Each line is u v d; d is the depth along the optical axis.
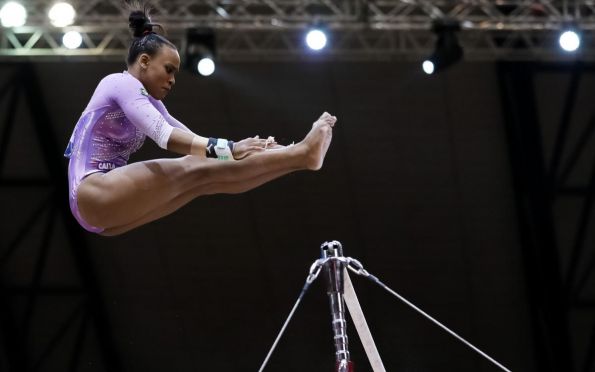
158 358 14.09
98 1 10.31
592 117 12.59
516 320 13.86
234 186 3.80
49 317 13.77
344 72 12.07
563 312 13.53
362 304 13.67
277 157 3.68
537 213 13.02
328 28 10.34
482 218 13.20
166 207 3.87
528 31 10.91
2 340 13.64
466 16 10.98
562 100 12.39
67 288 13.65
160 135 3.68
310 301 13.70
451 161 12.80
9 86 11.88
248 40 10.55
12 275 13.46
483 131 12.59
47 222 13.15
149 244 13.27
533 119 12.43
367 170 12.83
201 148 3.65
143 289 13.64
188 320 13.86
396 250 13.44
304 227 13.23
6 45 10.38
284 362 14.05
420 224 13.27
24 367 13.75
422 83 12.16
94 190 3.74
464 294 13.73
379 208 13.13
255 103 12.30
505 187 13.00
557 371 13.80
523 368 14.12
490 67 12.00
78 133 3.86
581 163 12.93
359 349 13.38
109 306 13.74
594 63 12.09
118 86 3.81
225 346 14.05
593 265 13.44
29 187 12.87
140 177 3.73
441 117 12.45
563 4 10.77
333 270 3.63
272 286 13.63
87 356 13.97
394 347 13.81
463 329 13.89
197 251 13.34
